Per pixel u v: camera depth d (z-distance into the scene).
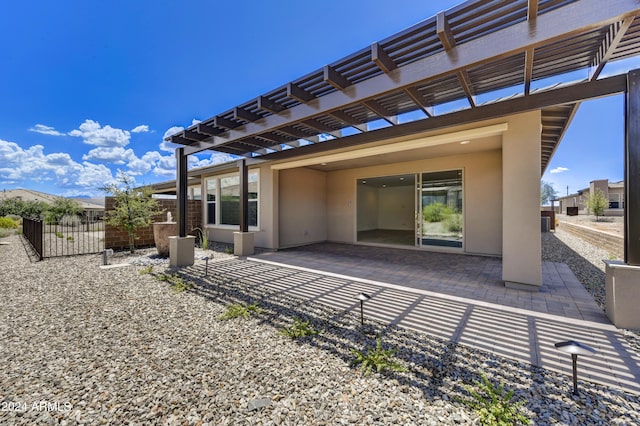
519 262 4.32
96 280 4.96
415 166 8.38
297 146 6.23
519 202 4.29
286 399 1.90
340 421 1.70
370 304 3.74
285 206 8.92
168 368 2.28
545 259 6.87
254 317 3.33
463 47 2.58
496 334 2.83
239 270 5.75
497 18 2.41
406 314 3.39
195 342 2.71
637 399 1.86
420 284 4.68
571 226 12.46
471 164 7.43
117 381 2.11
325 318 3.28
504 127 4.40
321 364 2.32
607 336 2.75
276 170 8.48
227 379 2.13
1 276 5.23
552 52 2.94
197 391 1.99
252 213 9.15
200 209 11.05
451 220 7.89
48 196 35.00
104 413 1.78
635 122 2.85
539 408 1.79
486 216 7.25
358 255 7.59
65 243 9.91
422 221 8.43
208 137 5.59
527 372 2.18
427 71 2.79
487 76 3.43
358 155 6.40
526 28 2.29
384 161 8.38
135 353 2.51
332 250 8.48
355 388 2.01
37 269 5.80
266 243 8.53
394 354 2.45
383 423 1.69
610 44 2.54
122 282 4.84
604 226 13.04
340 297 4.04
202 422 1.71
